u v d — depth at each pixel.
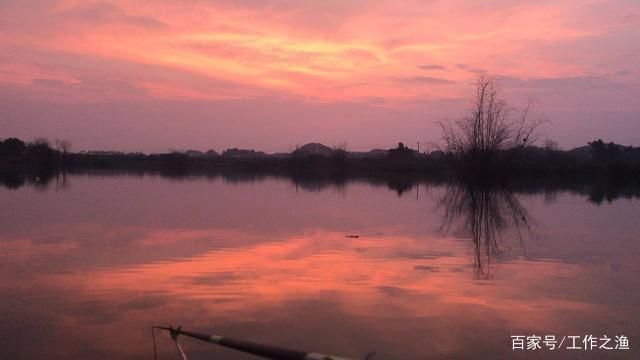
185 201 27.20
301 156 83.75
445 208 24.45
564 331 7.41
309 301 8.64
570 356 6.57
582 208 24.89
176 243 13.97
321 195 32.59
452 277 10.34
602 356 6.60
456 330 7.39
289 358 3.65
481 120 39.66
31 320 7.68
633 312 8.25
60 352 6.55
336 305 8.43
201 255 12.36
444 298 8.88
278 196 31.44
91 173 66.50
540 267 11.33
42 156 84.06
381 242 14.39
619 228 17.67
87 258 11.95
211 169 88.38
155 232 15.90
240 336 7.11
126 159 96.88
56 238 14.64
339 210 23.16
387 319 7.81
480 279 10.18
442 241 14.70
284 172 78.31
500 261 11.92
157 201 26.94
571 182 50.94
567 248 13.69
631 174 51.44
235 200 28.14
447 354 6.61
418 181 53.44
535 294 9.18
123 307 8.29
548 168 52.62
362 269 10.97
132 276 10.24
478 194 34.09
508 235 15.95
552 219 20.33
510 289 9.47
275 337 7.08
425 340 7.03
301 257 12.20
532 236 15.76
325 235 15.61
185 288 9.37
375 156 83.81
